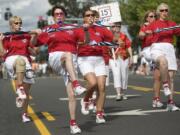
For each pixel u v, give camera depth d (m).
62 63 14.13
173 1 68.06
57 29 14.64
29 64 16.55
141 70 59.38
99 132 14.20
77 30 15.45
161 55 17.53
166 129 14.30
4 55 16.52
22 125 16.09
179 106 19.23
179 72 57.28
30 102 23.36
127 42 22.81
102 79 15.64
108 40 15.80
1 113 19.38
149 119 16.23
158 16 17.89
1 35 16.02
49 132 14.48
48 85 38.03
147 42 18.59
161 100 21.48
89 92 15.49
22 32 16.06
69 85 14.05
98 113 15.83
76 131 14.06
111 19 23.95
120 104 20.86
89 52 15.54
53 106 21.28
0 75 62.25
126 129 14.55
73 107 14.06
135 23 86.19
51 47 14.65
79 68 15.66
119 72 22.50
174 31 17.80
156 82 18.98
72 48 14.72
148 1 73.88
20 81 16.09
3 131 15.09
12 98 26.50
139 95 24.78
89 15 15.56
